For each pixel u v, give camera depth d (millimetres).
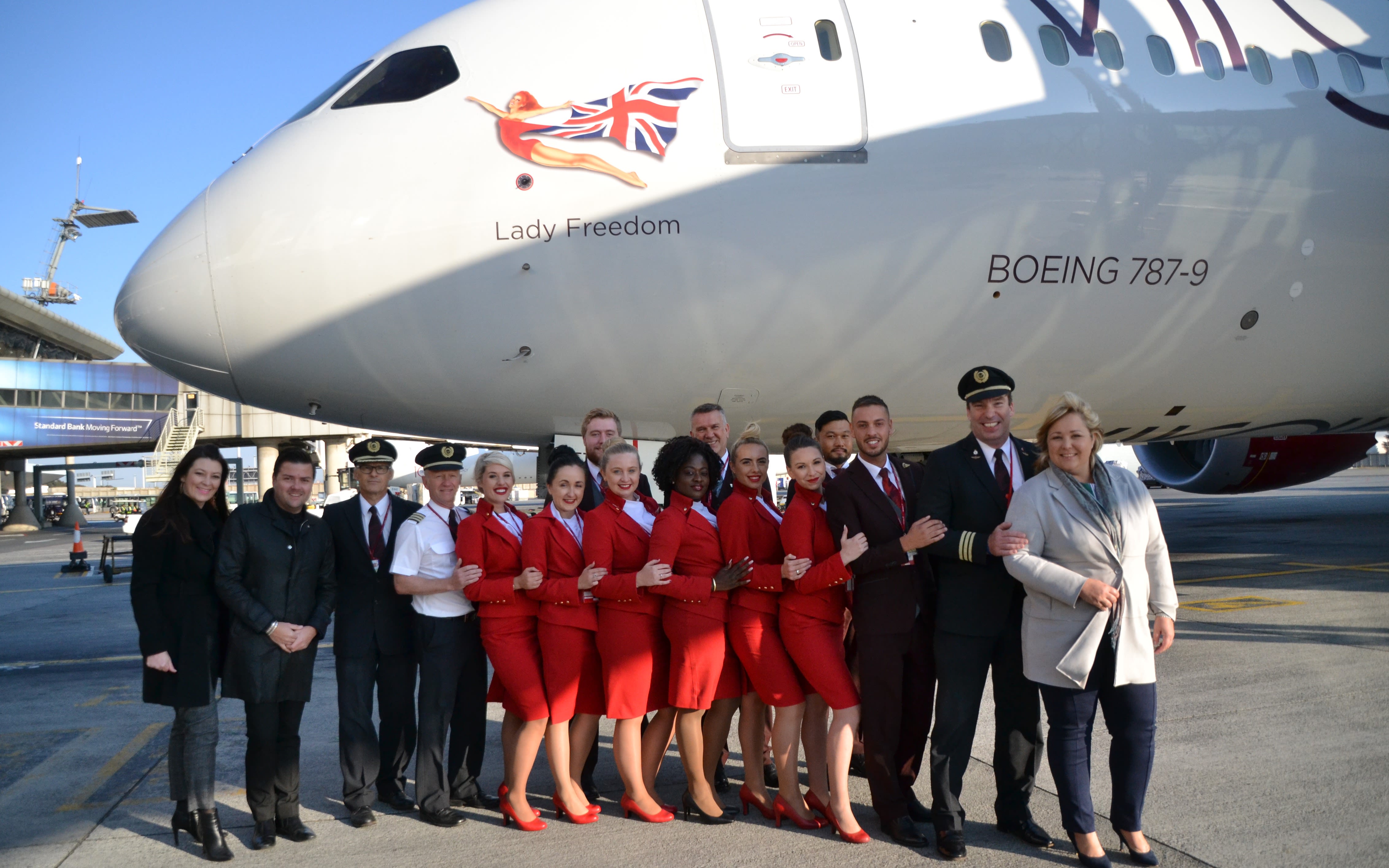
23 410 38906
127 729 5363
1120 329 6914
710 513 3828
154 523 3486
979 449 3588
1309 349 7535
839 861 3279
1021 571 3166
